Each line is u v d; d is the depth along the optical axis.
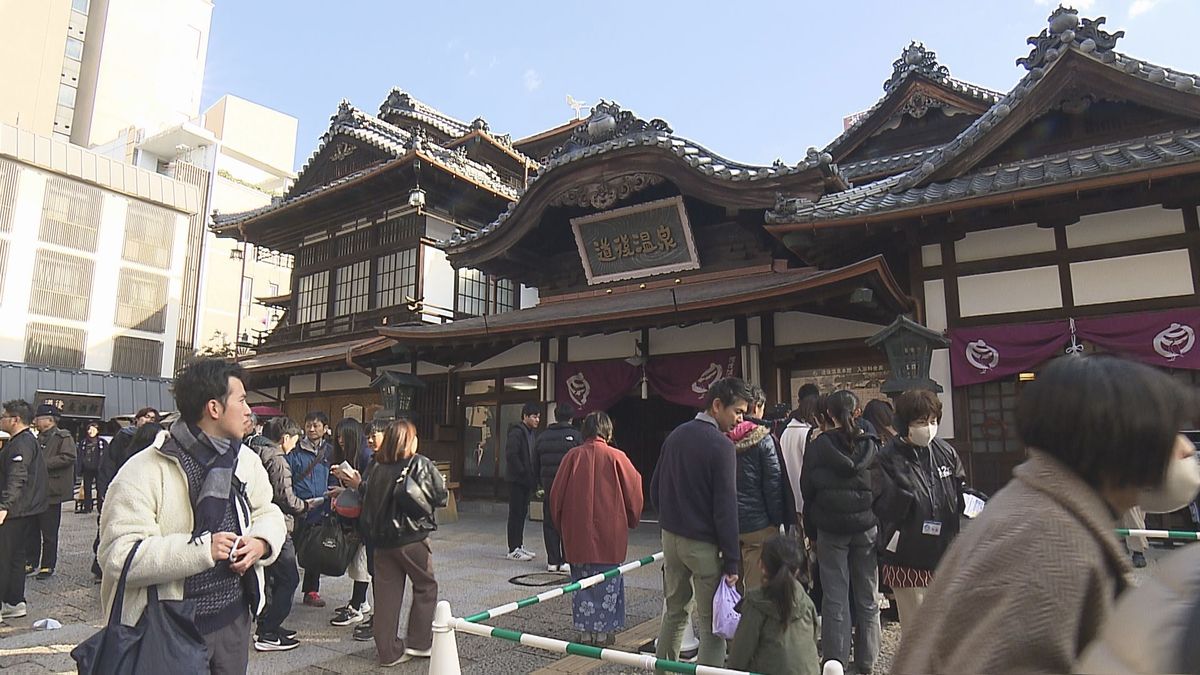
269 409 15.55
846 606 4.18
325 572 5.70
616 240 12.42
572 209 13.02
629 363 11.75
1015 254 8.72
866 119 14.46
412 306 16.55
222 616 2.56
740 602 3.81
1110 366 1.28
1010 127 9.08
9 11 43.81
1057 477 1.25
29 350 26.91
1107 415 1.20
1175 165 7.02
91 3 48.16
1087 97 8.76
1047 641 1.07
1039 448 1.32
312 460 6.12
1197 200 7.80
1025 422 1.34
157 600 2.37
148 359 30.31
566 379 12.59
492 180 18.05
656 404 15.44
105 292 29.31
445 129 22.16
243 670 2.64
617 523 5.02
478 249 13.27
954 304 8.96
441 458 14.43
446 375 14.87
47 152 27.89
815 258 9.84
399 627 5.68
